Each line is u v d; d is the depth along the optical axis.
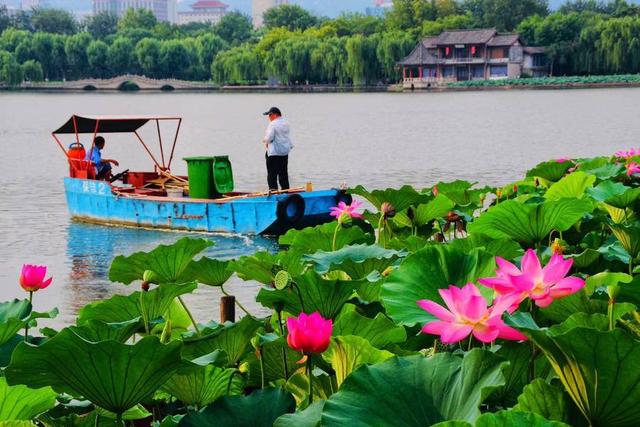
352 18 155.00
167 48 137.00
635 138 34.56
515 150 29.83
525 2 139.25
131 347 2.74
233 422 2.89
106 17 188.00
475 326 2.46
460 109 61.72
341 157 27.97
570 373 2.40
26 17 186.12
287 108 68.50
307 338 2.90
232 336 3.70
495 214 4.77
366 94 99.75
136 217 15.12
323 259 5.08
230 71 122.62
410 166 24.88
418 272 3.66
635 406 2.31
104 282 10.88
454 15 135.38
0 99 96.31
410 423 2.45
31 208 17.55
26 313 4.17
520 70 111.06
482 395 2.37
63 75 140.25
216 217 14.19
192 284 4.13
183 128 46.12
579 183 6.68
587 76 111.00
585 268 5.05
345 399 2.50
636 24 105.06
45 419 3.30
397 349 3.58
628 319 3.54
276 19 167.38
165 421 3.04
